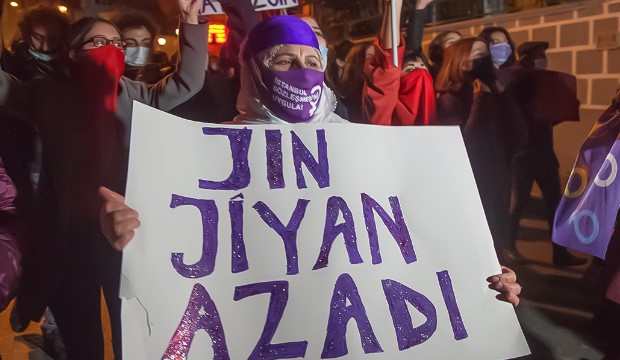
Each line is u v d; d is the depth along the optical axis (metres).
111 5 6.16
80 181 2.50
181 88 2.47
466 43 4.39
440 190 1.85
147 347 1.46
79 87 2.53
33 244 2.49
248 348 1.56
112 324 2.49
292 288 1.64
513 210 4.73
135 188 1.55
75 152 2.50
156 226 1.54
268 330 1.59
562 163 5.95
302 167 1.76
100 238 2.49
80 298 2.48
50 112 2.51
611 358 3.12
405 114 2.65
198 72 2.46
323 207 1.73
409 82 2.70
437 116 4.47
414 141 1.88
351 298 1.68
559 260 4.57
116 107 2.53
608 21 5.42
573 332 3.56
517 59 5.18
